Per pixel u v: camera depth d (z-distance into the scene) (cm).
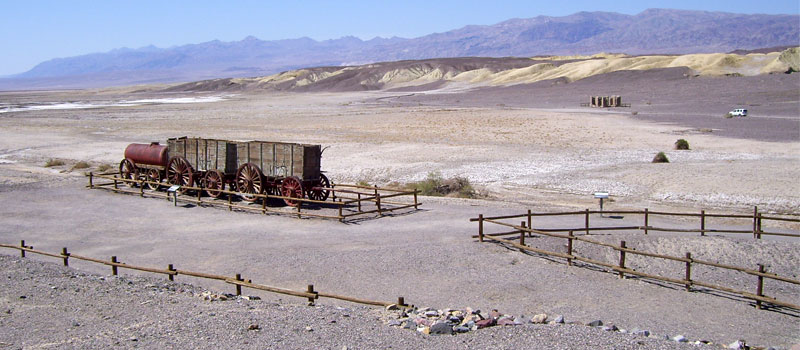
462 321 1206
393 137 5869
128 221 2405
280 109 11094
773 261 1873
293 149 2602
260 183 2694
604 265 1683
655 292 1578
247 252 1928
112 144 5581
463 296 1513
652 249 1959
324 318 1206
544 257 1841
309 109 11050
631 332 1192
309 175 2636
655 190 3134
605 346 1022
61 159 4706
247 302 1370
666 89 12875
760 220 2166
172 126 7369
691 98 11106
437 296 1513
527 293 1540
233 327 1124
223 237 2130
